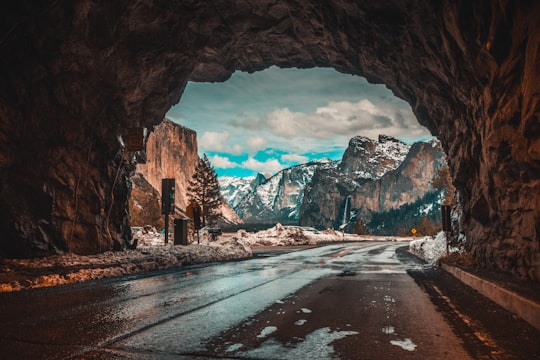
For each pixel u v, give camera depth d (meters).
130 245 20.31
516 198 9.46
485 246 12.57
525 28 7.86
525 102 7.55
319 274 13.45
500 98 9.38
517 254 9.60
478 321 6.23
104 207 17.94
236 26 19.75
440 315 6.69
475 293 9.04
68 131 15.89
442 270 14.73
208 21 19.03
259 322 6.20
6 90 13.93
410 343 5.02
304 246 38.50
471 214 14.14
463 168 14.86
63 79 15.28
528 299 6.31
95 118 16.92
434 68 15.64
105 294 8.85
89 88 16.31
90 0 14.29
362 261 19.42
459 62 12.42
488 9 9.52
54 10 13.68
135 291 9.34
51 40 14.32
